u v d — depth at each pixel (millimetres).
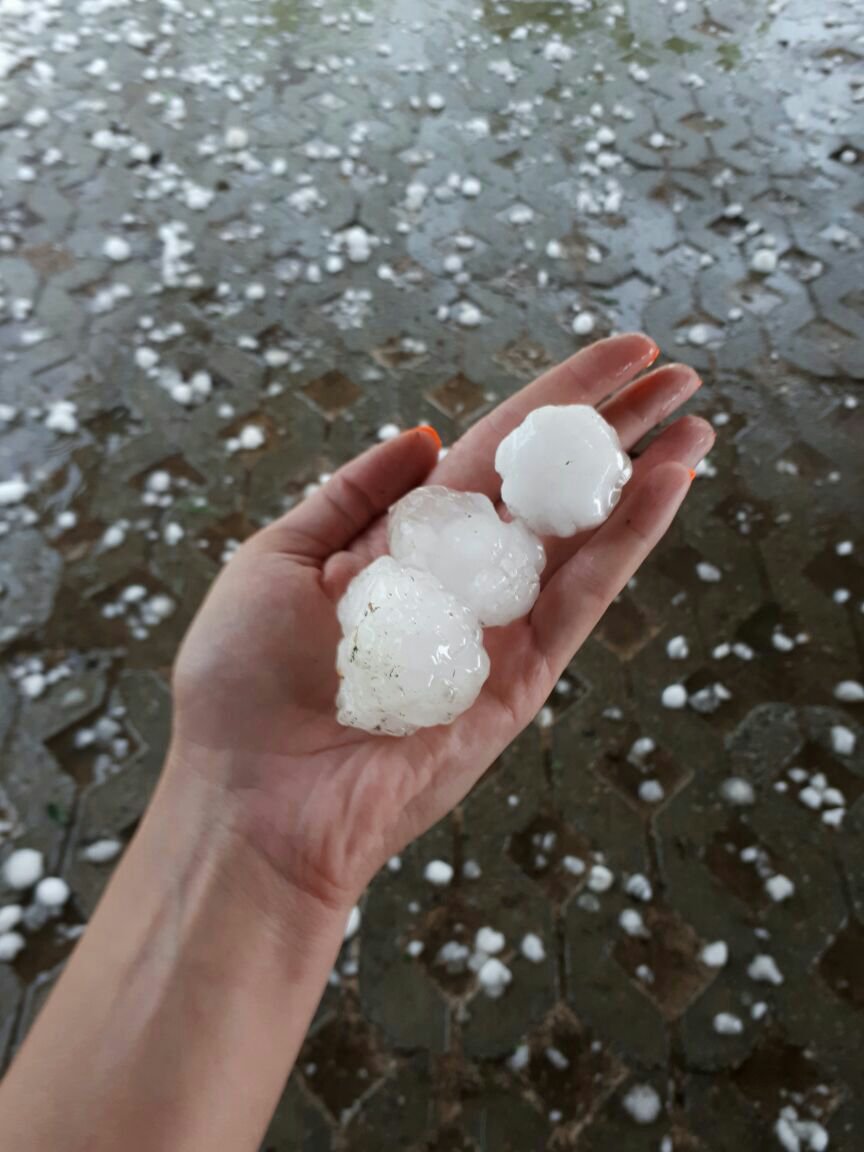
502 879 279
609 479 224
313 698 205
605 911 274
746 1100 248
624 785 295
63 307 428
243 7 614
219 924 177
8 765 299
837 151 511
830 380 403
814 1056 253
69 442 378
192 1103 157
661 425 384
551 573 233
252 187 487
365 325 424
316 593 221
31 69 558
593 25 601
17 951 268
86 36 585
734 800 292
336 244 457
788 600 335
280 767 194
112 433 382
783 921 273
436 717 193
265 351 413
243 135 509
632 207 479
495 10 614
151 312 427
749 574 341
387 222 470
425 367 408
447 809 205
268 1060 169
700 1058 253
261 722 201
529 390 259
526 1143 242
